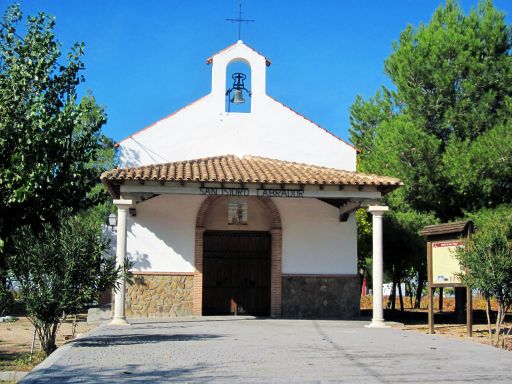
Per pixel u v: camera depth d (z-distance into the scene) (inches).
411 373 363.6
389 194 1017.5
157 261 866.8
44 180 534.3
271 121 932.0
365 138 1550.2
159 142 904.9
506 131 906.1
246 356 429.7
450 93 976.9
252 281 922.7
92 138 593.6
